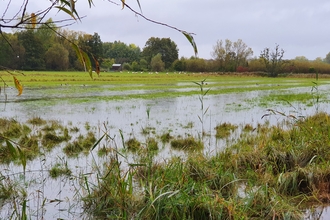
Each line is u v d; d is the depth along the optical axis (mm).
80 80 35406
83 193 4621
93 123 11109
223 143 8305
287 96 22484
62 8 1552
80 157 6871
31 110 14023
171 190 4047
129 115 13055
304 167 5262
